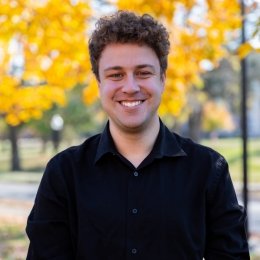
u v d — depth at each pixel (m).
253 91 36.41
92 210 2.28
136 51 2.25
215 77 29.23
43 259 2.34
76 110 35.56
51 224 2.36
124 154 2.36
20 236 10.51
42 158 43.47
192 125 32.22
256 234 10.31
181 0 5.23
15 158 37.12
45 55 5.99
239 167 29.78
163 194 2.28
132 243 2.24
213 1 5.41
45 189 2.39
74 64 6.02
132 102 2.27
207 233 2.38
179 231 2.26
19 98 6.45
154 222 2.25
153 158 2.31
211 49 5.81
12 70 6.50
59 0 5.53
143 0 5.16
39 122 34.41
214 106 37.84
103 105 2.33
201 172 2.35
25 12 5.55
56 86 6.40
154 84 2.28
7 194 20.58
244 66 8.28
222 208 2.36
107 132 2.38
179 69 5.95
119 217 2.26
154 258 2.24
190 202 2.30
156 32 2.27
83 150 2.41
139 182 2.30
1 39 5.73
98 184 2.32
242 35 6.26
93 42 2.31
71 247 2.37
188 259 2.27
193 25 5.74
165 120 33.75
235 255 2.35
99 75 2.34
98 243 2.26
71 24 5.70
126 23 2.25
